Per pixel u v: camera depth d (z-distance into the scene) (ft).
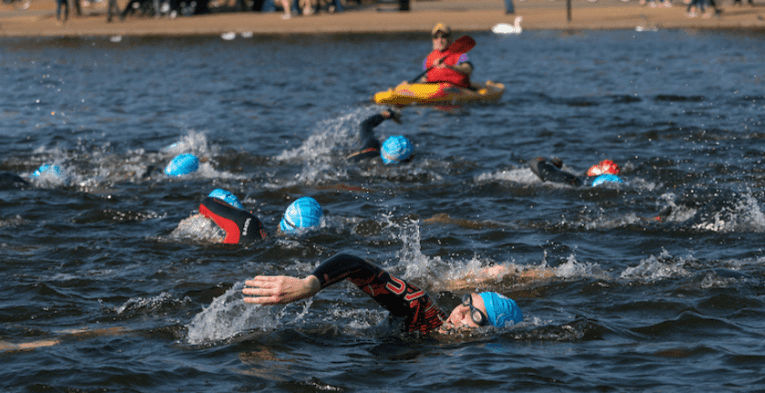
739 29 139.33
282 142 60.34
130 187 45.78
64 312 25.55
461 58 81.92
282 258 32.14
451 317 23.66
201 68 111.14
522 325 23.93
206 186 46.16
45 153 56.59
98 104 80.74
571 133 61.87
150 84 95.86
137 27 162.71
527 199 42.27
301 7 191.72
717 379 19.76
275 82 96.43
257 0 201.87
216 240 34.76
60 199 42.52
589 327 23.65
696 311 25.02
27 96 86.84
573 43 131.85
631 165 49.78
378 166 50.60
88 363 21.02
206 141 60.34
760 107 70.54
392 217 39.04
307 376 20.16
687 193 42.19
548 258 32.32
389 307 23.16
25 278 29.09
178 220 38.65
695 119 65.62
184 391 19.29
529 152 55.47
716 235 34.53
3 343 22.67
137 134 64.08
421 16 172.35
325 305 26.25
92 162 53.52
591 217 38.58
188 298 26.89
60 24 172.55
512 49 127.03
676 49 118.32
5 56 128.26
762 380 19.57
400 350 22.13
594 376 20.07
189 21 174.40
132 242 34.37
